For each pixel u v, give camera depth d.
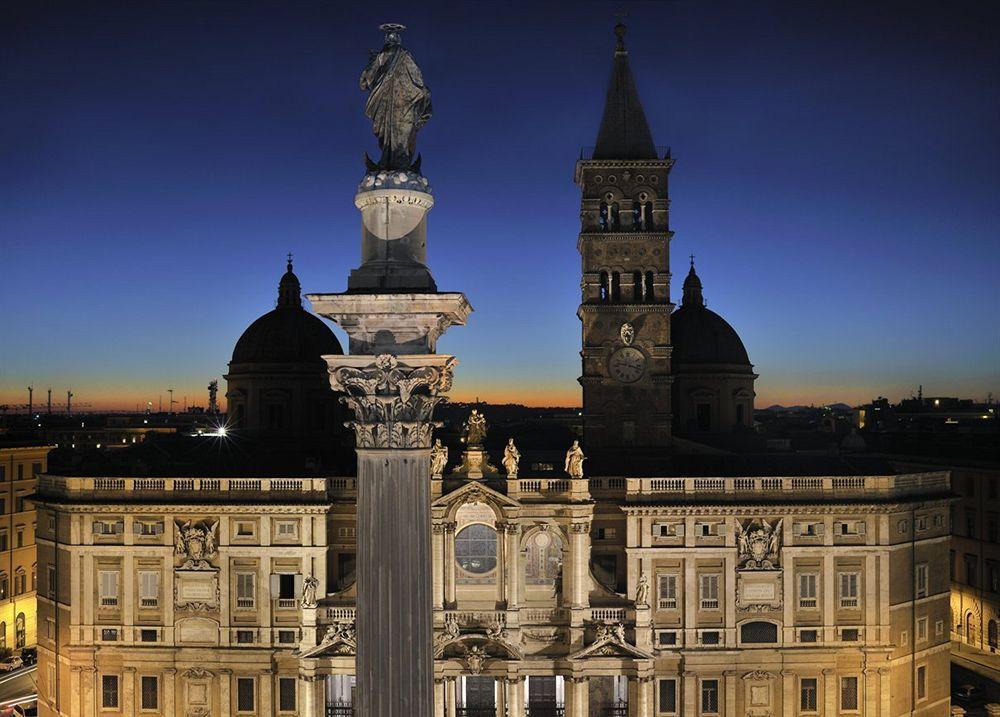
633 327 89.56
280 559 77.44
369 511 22.11
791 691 77.69
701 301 115.69
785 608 77.88
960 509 109.62
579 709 75.06
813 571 78.19
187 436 107.31
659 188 90.31
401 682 21.55
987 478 104.56
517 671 75.06
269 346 106.06
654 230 90.00
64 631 78.75
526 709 77.88
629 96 91.81
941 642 82.75
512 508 76.44
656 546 78.00
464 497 76.69
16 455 110.69
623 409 89.25
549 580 78.81
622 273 89.62
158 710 77.25
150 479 78.19
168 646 77.25
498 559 76.94
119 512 77.69
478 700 78.62
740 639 77.94
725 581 77.81
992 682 93.19
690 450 96.75
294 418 105.19
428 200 23.08
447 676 75.44
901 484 79.94
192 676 77.19
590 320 89.50
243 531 77.88
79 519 77.94
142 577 77.94
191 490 78.25
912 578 80.12
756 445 105.12
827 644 77.69
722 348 107.94
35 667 103.06
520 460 96.19
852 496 78.62
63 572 79.00
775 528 78.06
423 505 22.30
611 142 91.12
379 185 22.62
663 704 77.94
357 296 21.91
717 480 78.62
